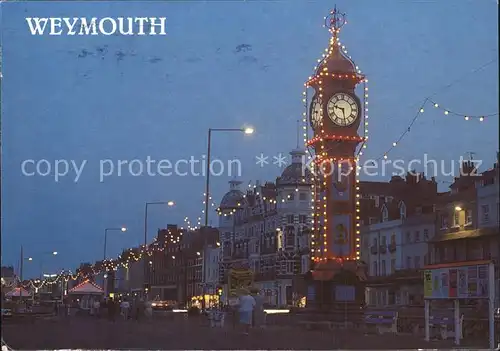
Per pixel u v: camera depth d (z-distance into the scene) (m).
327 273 31.52
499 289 27.52
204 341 23.00
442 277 22.97
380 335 26.30
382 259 40.75
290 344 22.30
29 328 28.08
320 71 31.95
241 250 71.38
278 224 62.62
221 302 54.75
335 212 32.03
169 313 49.28
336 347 21.66
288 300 59.91
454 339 24.36
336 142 32.12
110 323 35.75
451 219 38.94
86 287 49.38
